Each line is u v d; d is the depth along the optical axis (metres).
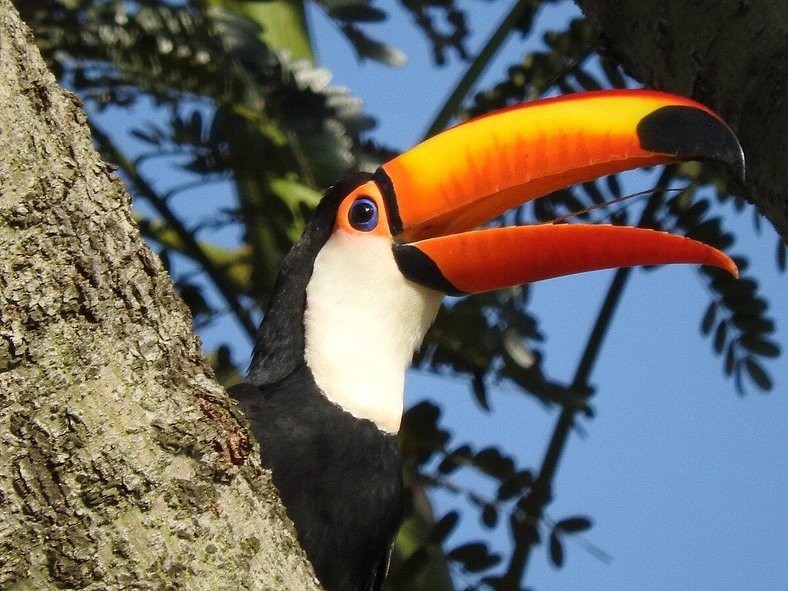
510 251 10.03
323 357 10.00
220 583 6.12
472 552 11.55
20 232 6.03
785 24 7.91
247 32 11.59
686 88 8.60
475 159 10.35
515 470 11.68
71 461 5.98
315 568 9.76
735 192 8.99
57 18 11.55
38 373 6.00
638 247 9.72
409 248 10.27
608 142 9.97
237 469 6.41
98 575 5.95
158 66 11.55
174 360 6.36
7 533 5.91
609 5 9.14
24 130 6.12
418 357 11.93
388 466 9.98
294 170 11.57
